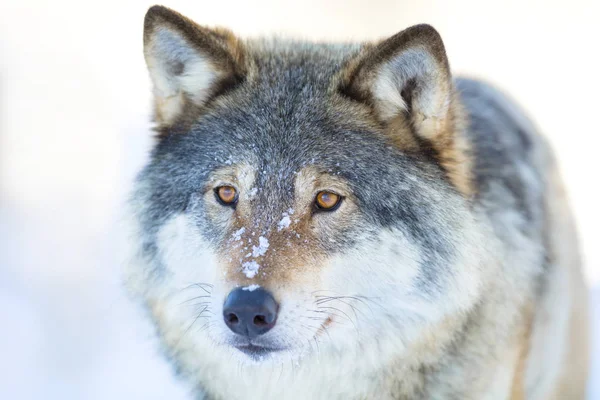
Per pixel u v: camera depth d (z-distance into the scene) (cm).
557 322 1087
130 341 1622
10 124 2748
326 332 859
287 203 855
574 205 2086
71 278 1870
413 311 877
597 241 1889
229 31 994
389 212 868
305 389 910
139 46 3769
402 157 895
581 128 2700
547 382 1115
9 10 3978
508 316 927
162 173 944
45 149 2597
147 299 953
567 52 3794
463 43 4003
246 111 916
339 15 4553
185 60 945
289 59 968
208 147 908
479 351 905
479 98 1103
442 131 900
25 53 3466
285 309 809
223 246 854
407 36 855
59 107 2948
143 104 3030
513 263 944
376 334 880
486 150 1005
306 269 829
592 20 4262
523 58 3703
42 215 2209
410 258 868
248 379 913
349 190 861
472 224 896
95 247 2011
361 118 903
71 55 3519
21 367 1516
